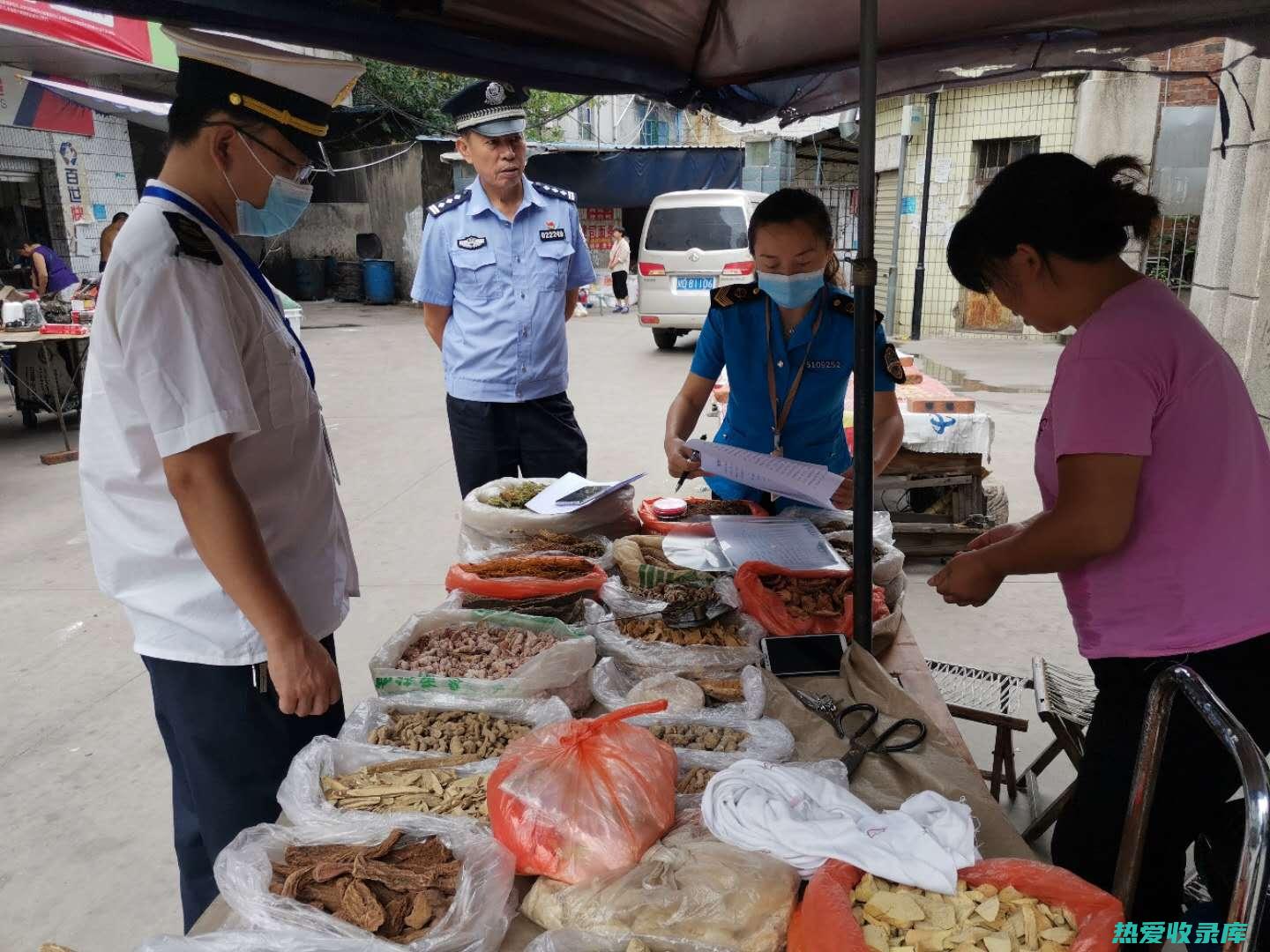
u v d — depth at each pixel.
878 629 2.05
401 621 4.03
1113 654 1.50
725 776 1.31
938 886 1.09
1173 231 10.91
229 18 1.88
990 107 12.02
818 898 1.06
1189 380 1.36
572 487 2.60
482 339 3.38
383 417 7.99
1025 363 10.45
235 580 1.42
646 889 1.14
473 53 2.53
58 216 11.17
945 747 1.57
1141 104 10.70
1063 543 1.40
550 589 2.02
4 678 3.58
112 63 10.24
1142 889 1.60
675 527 2.42
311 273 18.58
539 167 16.47
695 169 16.42
